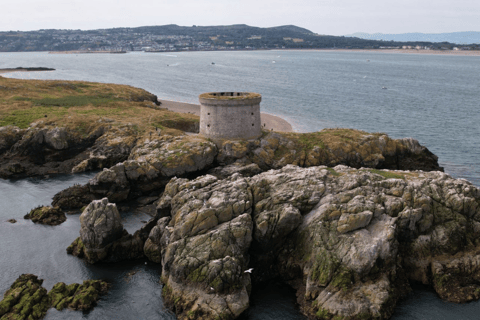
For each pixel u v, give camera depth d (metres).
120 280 43.00
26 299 37.72
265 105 141.75
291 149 71.44
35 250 48.72
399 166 73.88
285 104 145.12
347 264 38.81
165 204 48.69
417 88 199.88
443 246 42.66
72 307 38.09
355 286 37.91
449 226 43.72
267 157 69.62
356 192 45.12
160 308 38.75
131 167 62.50
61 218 56.84
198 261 38.97
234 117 69.38
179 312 37.41
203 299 37.16
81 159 78.81
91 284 40.75
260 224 42.12
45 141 79.94
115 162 77.38
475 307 38.47
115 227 46.09
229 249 39.94
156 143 72.25
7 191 67.00
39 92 121.25
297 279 42.19
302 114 127.62
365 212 41.66
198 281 38.28
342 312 36.00
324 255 39.81
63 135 80.56
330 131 79.25
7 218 57.19
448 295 39.62
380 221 42.12
